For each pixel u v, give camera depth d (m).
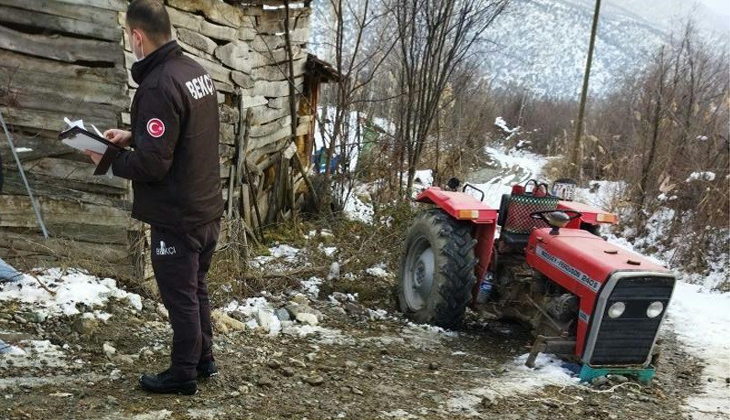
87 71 4.67
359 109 9.21
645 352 4.38
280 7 7.60
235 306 5.09
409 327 5.25
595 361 4.33
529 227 5.34
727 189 8.95
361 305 5.68
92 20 4.60
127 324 4.16
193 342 3.27
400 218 7.55
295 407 3.38
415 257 5.69
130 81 4.75
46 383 3.25
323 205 8.51
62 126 4.72
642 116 11.39
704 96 11.41
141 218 3.18
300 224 7.89
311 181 8.78
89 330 3.91
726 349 5.52
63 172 4.77
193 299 3.26
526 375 4.34
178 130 3.02
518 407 3.76
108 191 4.80
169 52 3.06
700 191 9.37
